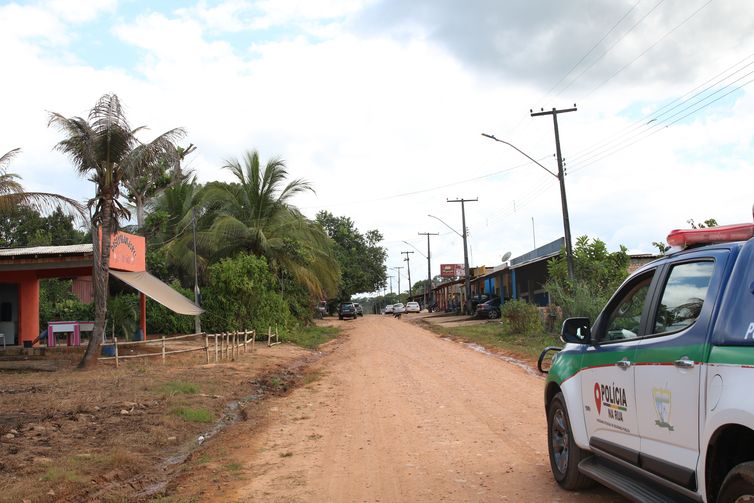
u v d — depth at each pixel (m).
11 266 20.72
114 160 16.89
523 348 20.91
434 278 108.06
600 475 5.17
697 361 3.87
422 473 6.65
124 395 11.98
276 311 28.45
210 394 12.80
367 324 48.41
